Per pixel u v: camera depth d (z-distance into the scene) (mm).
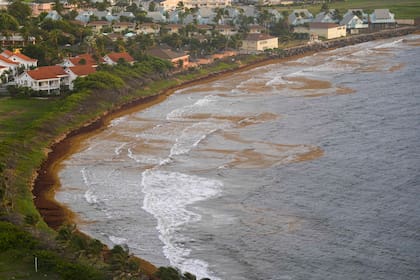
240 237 78938
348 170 100188
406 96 150500
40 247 71812
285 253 74875
